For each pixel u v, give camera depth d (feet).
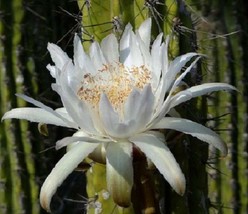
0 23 2.71
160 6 2.11
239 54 2.99
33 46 2.76
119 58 1.99
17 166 2.73
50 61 2.81
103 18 2.14
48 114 1.95
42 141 2.76
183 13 2.13
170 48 2.10
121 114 1.90
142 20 2.10
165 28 2.11
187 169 2.10
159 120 1.87
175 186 1.81
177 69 1.91
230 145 2.90
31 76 2.75
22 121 2.72
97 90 1.92
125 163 1.84
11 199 2.74
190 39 2.15
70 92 1.88
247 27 3.08
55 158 2.81
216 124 2.78
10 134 2.72
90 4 2.14
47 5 2.80
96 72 1.97
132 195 1.92
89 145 1.88
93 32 2.15
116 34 2.11
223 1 3.03
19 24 2.73
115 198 1.83
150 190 1.92
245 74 2.98
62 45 2.87
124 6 2.11
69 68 1.95
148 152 1.84
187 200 2.12
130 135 1.88
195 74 2.12
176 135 1.92
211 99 2.83
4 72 2.71
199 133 1.88
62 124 1.94
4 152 2.72
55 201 2.96
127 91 1.92
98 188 2.13
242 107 2.94
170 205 2.11
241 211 2.90
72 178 3.04
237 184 2.90
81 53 1.98
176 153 2.07
